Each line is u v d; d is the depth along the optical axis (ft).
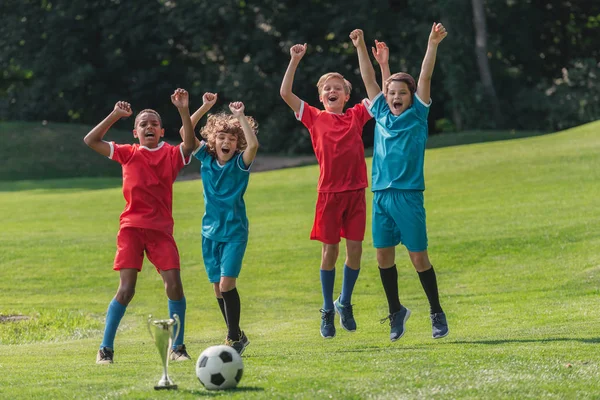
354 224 35.73
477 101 189.98
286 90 35.81
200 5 203.72
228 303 32.55
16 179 171.83
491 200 88.07
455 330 41.50
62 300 62.34
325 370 26.07
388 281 34.01
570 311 44.68
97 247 80.18
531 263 63.00
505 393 22.54
